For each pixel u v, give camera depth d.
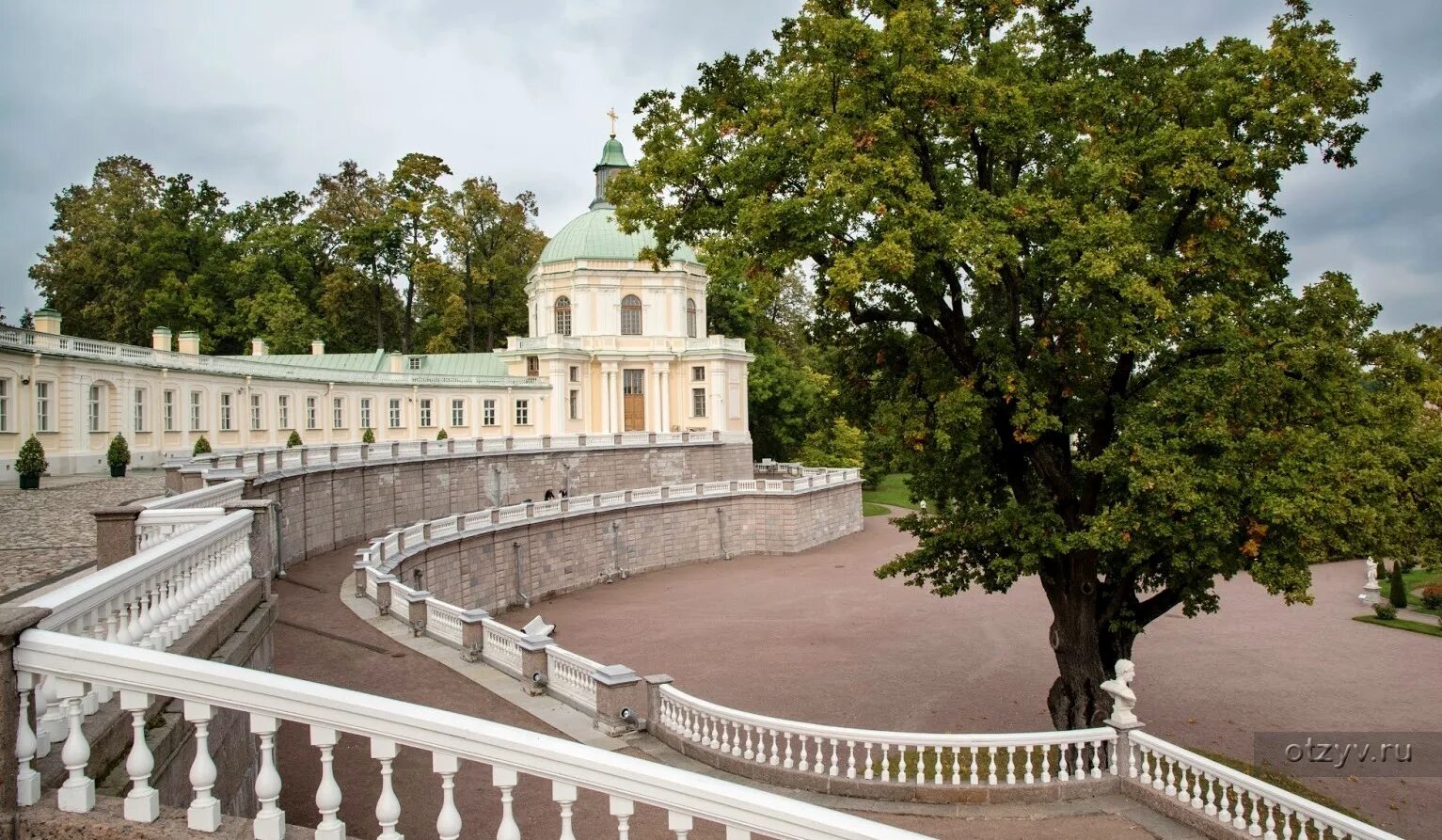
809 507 66.94
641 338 82.75
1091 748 19.17
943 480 25.92
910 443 23.22
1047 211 20.83
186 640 9.54
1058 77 24.52
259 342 66.75
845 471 76.00
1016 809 17.14
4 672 6.05
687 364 82.12
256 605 12.90
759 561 62.38
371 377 64.88
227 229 85.81
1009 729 29.06
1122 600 24.05
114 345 44.75
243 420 52.75
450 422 69.94
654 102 24.67
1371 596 48.81
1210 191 20.81
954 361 23.75
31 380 39.22
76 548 22.78
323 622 27.75
